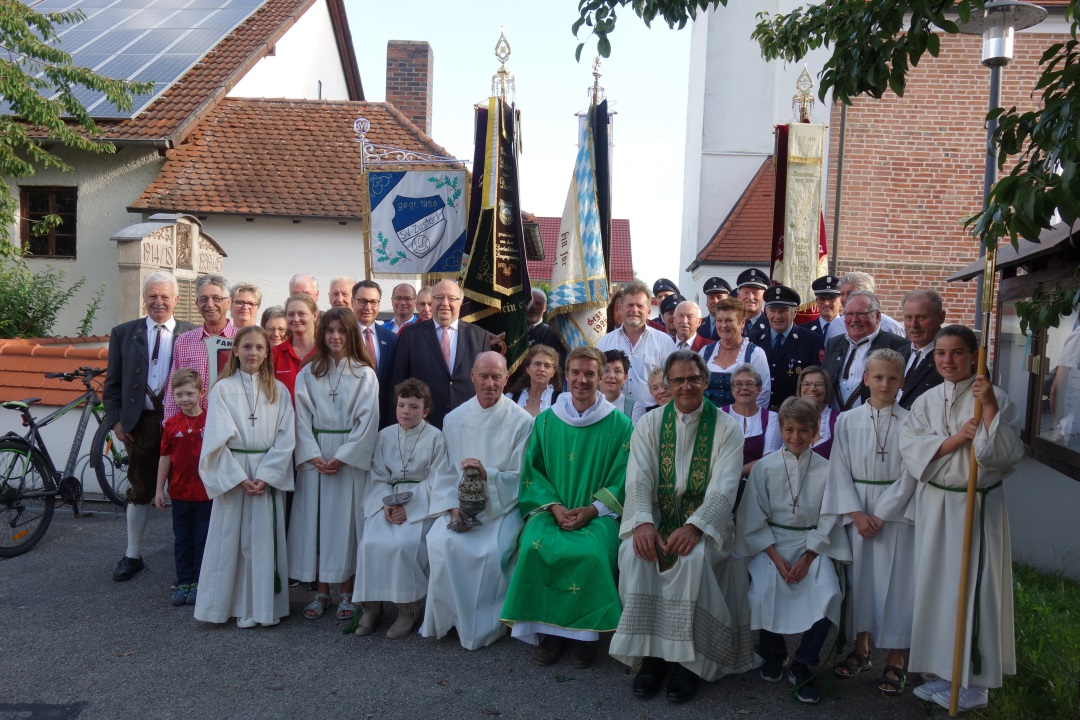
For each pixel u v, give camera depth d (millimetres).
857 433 4594
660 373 5492
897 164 13484
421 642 5062
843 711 4262
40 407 8156
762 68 17766
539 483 5281
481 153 6996
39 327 14023
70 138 14195
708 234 18016
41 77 16703
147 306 6215
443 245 7973
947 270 13445
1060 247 5191
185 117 16359
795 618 4438
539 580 4801
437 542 5055
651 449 4859
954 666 4113
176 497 5570
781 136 7754
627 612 4488
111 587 5844
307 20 21375
